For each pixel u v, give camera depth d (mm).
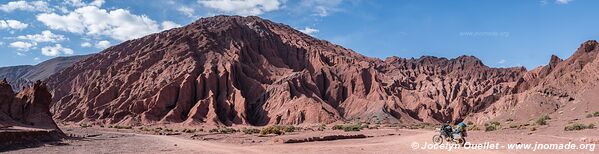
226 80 140125
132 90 139125
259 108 134625
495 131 56875
